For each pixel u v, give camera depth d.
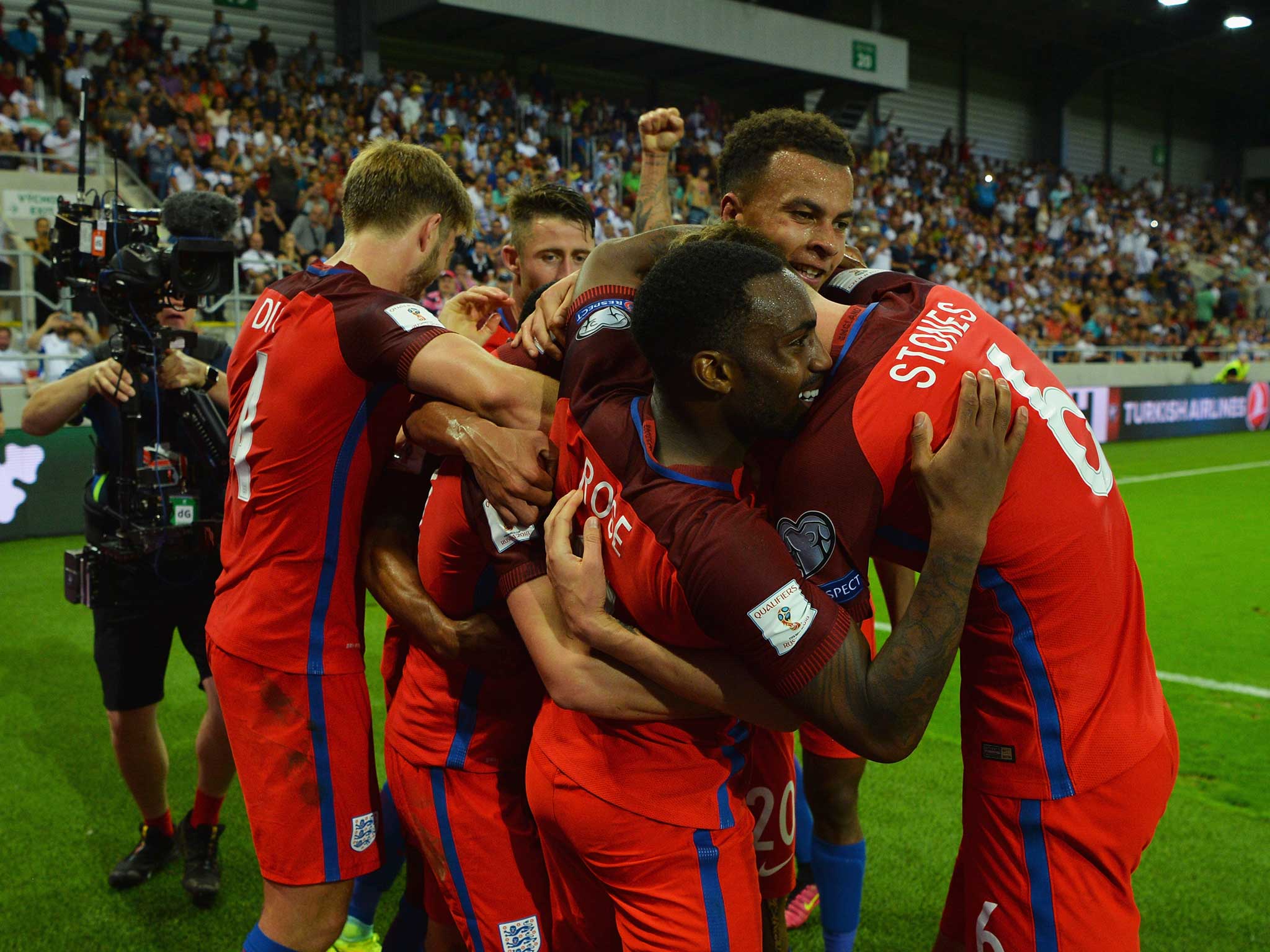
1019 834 1.43
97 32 13.66
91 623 5.23
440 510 1.69
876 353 1.36
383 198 1.87
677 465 1.34
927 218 19.67
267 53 14.02
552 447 1.57
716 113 19.12
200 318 9.41
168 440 2.71
